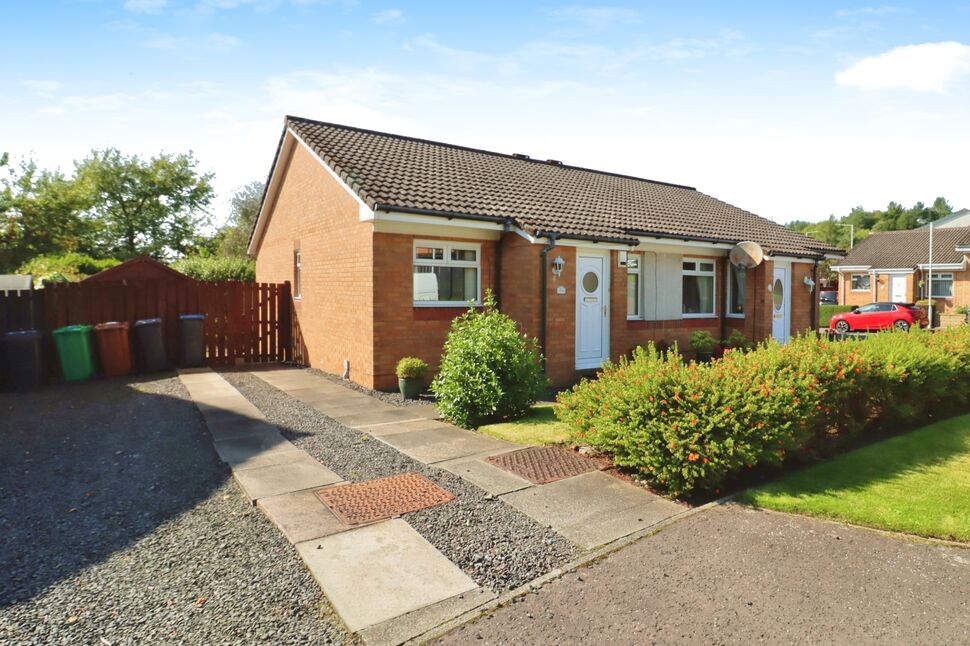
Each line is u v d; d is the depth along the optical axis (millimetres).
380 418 8672
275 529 4723
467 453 6844
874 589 3891
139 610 3547
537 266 11555
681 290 15195
